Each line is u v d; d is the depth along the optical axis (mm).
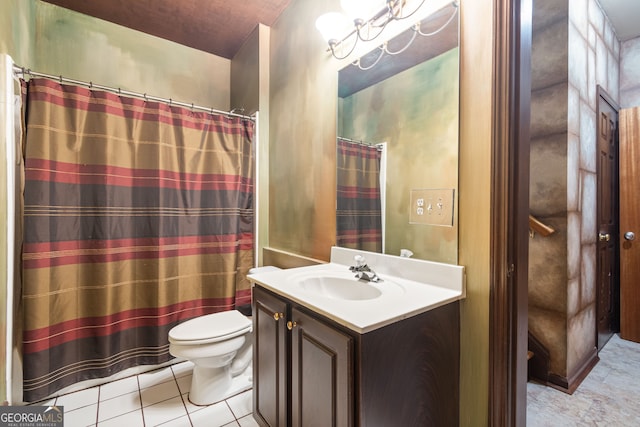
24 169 1652
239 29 2557
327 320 1043
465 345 1185
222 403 1739
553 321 1885
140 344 2053
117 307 1946
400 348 999
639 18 2420
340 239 1784
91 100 1864
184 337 1617
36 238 1652
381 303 1066
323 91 1901
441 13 1243
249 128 2422
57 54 2277
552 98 1867
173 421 1588
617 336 2652
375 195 1560
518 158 1114
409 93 1384
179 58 2777
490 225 1098
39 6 2215
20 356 1680
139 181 2018
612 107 2559
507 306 1099
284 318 1253
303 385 1150
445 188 1242
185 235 2172
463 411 1200
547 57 1887
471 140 1155
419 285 1282
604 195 2447
